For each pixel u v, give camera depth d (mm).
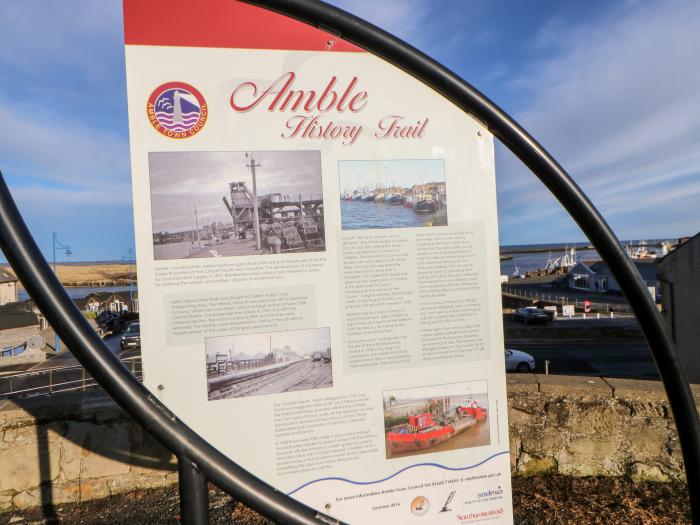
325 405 1560
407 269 1624
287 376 1528
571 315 47531
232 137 1465
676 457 2795
